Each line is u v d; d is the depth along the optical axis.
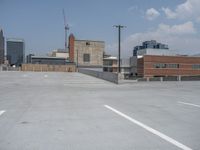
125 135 6.87
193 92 20.69
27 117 9.55
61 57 119.94
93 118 9.32
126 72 107.50
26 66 82.75
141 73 94.69
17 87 25.67
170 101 14.57
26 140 6.39
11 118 9.38
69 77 43.59
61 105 12.92
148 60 92.81
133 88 25.58
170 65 95.19
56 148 5.75
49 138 6.57
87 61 120.12
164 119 9.12
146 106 12.51
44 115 9.96
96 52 121.50
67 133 7.09
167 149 5.68
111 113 10.42
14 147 5.84
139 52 120.19
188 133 7.09
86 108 11.85
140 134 6.97
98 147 5.82
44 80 36.44
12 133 7.12
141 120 8.93
